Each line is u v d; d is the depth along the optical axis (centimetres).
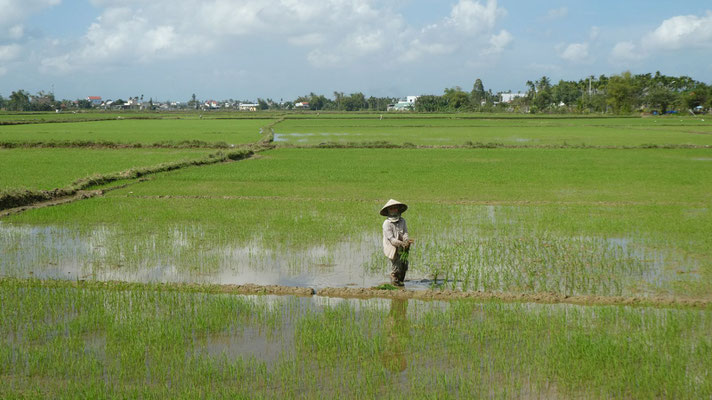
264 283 885
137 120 8656
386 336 655
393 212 890
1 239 1151
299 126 6594
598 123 7581
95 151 3347
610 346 604
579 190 1925
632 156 3209
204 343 635
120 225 1288
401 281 878
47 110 16975
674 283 874
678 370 552
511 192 1873
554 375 554
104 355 597
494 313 730
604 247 1103
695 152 3472
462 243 1142
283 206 1558
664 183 2105
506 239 1179
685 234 1212
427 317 709
